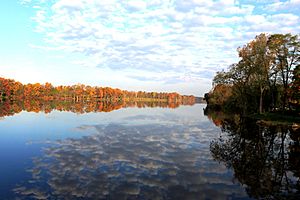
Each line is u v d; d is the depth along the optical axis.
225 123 49.69
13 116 55.59
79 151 23.06
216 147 26.53
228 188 14.67
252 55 59.81
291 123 44.38
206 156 22.50
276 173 17.70
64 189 13.79
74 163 19.03
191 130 39.31
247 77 65.44
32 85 172.88
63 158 20.41
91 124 43.56
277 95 66.31
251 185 15.27
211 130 39.44
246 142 29.50
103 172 17.05
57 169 17.42
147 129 39.25
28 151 22.81
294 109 59.53
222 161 20.78
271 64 57.53
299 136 33.78
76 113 67.50
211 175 17.06
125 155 22.00
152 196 13.23
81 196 12.90
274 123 45.97
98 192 13.51
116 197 12.92
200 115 71.44
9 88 146.38
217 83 76.50
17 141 27.61
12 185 14.27
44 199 12.43
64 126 40.31
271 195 13.70
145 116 63.81
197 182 15.62
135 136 32.38
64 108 88.62
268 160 21.33
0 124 41.81
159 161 20.36
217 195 13.62
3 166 17.98
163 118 59.53
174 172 17.52
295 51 52.88
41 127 38.84
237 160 21.22
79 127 39.41
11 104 101.50
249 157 22.34
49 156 20.98
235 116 67.88
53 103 127.62
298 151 24.91
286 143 28.94
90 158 20.62
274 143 28.97
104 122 47.22
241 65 65.69
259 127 42.88
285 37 52.94
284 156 22.77
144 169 18.05
